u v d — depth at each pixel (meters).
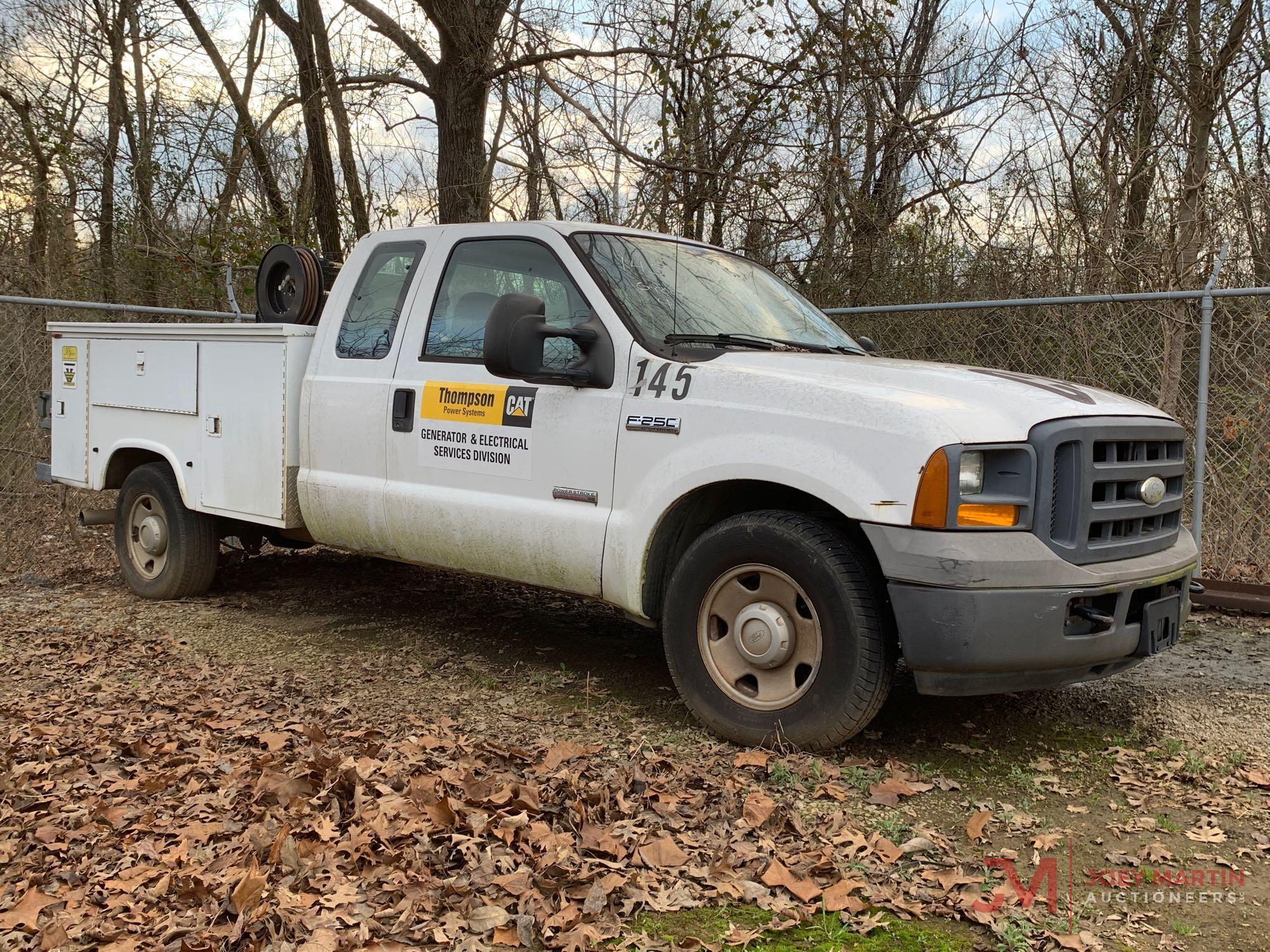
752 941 2.62
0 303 7.84
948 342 7.28
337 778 3.39
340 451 5.38
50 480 7.17
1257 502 6.28
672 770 3.70
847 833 3.20
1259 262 8.50
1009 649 3.49
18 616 6.09
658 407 4.21
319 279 6.15
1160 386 6.60
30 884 2.83
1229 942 2.69
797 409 3.85
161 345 6.30
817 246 10.54
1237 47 9.89
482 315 4.93
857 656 3.69
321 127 14.03
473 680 4.88
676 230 10.59
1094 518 3.70
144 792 3.45
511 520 4.64
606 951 2.56
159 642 5.48
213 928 2.58
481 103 11.92
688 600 4.11
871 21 10.87
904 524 3.55
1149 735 4.22
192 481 6.14
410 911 2.65
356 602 6.46
